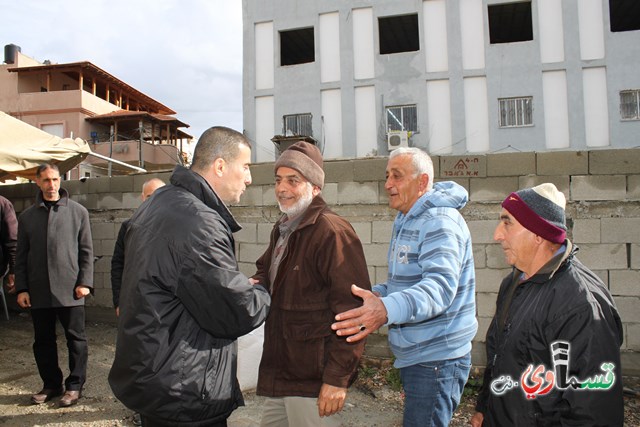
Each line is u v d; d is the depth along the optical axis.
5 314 6.59
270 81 20.31
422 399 2.03
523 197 1.57
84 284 3.69
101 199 6.43
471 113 17.84
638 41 16.83
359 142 18.94
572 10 17.20
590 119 17.03
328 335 1.92
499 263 4.18
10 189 7.00
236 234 5.21
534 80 17.33
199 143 1.97
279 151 18.33
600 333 1.36
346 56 19.16
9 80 25.34
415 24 19.78
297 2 19.92
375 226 4.56
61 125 24.36
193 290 1.60
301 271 1.95
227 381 1.76
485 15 17.83
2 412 3.53
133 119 24.58
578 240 4.03
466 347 2.09
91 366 4.59
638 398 3.60
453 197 2.08
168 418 1.61
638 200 3.94
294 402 1.95
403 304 1.66
